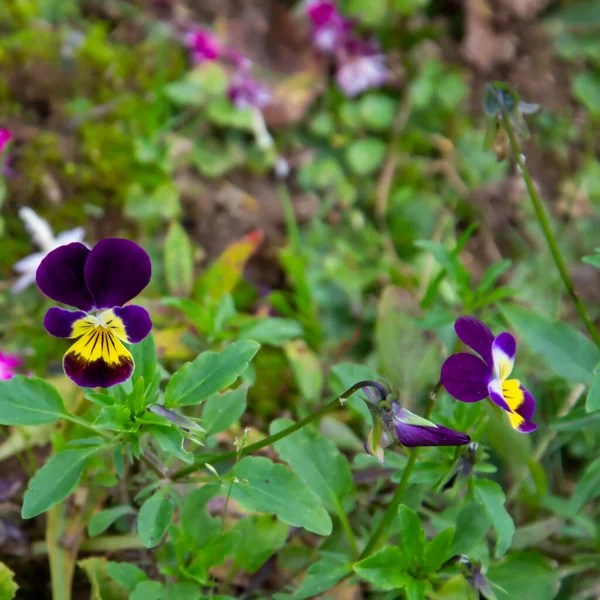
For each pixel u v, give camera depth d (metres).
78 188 0.61
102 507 0.53
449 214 0.68
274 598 0.50
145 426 0.48
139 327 0.47
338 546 0.51
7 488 0.53
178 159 0.65
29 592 0.52
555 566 0.52
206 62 0.68
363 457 0.50
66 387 0.54
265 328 0.55
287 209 0.63
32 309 0.58
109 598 0.51
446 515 0.51
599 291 0.62
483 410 0.50
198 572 0.49
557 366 0.52
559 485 0.56
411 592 0.48
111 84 0.66
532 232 0.67
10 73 0.63
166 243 0.58
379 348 0.57
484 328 0.48
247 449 0.49
